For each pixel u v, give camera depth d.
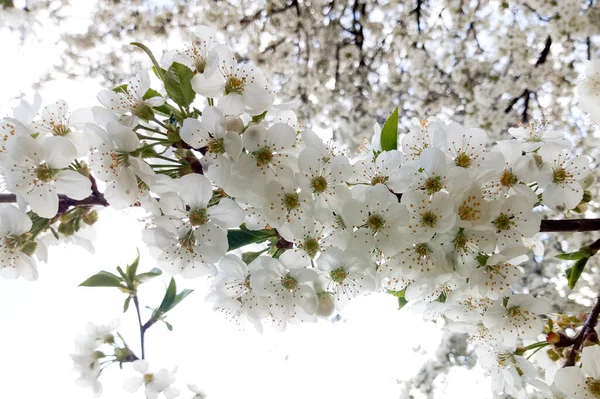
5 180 0.16
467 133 0.17
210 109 0.16
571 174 0.19
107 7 0.46
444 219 0.16
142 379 0.25
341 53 0.52
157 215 0.17
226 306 0.18
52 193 0.17
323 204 0.16
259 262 0.16
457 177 0.16
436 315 0.21
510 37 0.49
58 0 0.43
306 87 0.52
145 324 0.22
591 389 0.19
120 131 0.16
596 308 0.22
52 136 0.17
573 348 0.22
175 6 0.47
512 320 0.20
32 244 0.18
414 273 0.17
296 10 0.50
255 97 0.17
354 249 0.16
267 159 0.16
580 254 0.21
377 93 0.52
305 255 0.16
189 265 0.17
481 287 0.17
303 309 0.17
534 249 0.22
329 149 0.17
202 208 0.16
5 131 0.16
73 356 0.24
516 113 0.51
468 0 0.48
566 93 0.49
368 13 0.50
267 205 0.16
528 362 0.22
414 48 0.51
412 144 0.18
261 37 0.50
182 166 0.17
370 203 0.16
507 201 0.17
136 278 0.22
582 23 0.46
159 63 0.18
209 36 0.17
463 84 0.51
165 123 0.18
